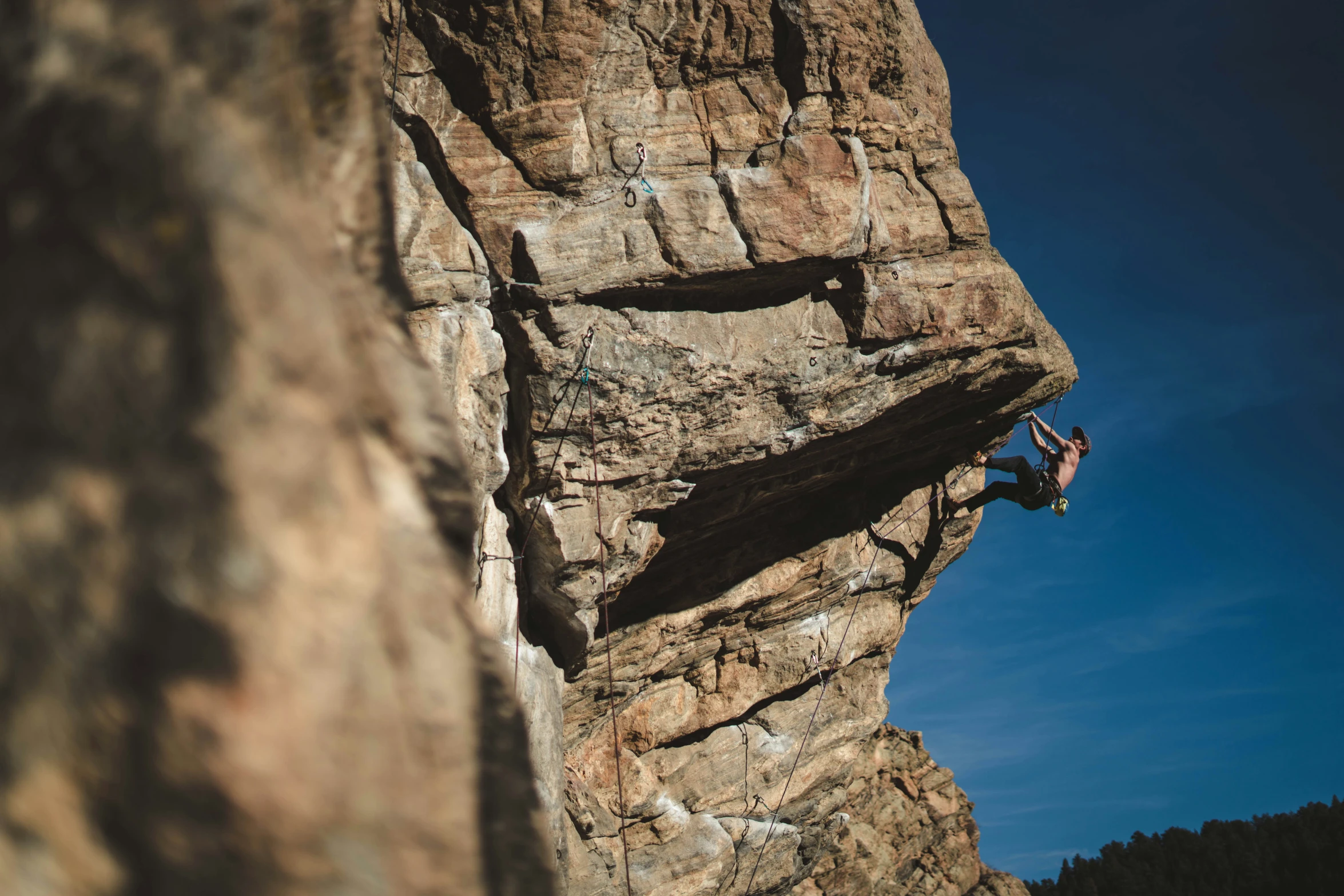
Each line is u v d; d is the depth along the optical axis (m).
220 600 0.85
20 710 0.84
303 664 0.89
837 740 14.10
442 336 8.26
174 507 0.86
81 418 0.86
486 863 1.07
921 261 10.03
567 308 8.78
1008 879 19.41
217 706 0.84
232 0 1.07
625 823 12.13
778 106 9.32
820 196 9.23
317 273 1.07
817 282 9.70
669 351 9.12
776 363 9.52
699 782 12.99
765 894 13.98
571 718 11.97
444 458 1.31
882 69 9.76
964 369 10.59
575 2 8.51
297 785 0.87
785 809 13.68
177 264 0.89
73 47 0.93
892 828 17.77
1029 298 11.33
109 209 0.89
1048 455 12.52
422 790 1.01
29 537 0.84
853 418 10.18
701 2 8.88
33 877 0.82
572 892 11.01
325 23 1.24
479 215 8.60
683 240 8.87
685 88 9.15
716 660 13.17
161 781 0.83
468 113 8.68
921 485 13.63
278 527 0.89
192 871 0.84
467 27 8.45
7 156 0.90
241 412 0.89
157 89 0.94
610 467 9.39
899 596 14.31
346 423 0.99
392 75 8.42
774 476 10.89
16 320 0.86
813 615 13.51
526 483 9.31
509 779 1.15
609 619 11.46
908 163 10.09
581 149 8.77
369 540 0.98
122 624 0.84
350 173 1.35
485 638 1.22
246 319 0.91
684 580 12.12
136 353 0.87
